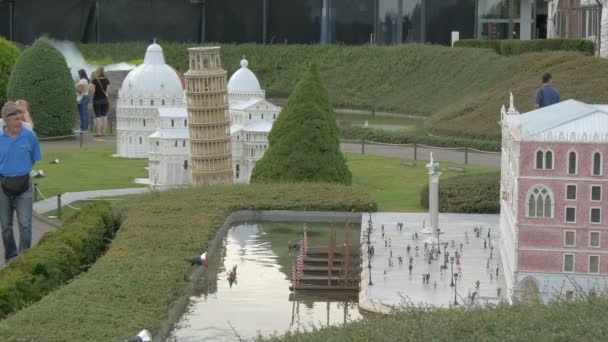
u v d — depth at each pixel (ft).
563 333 137.18
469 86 565.94
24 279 188.55
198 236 248.93
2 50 508.12
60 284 203.62
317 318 203.31
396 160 406.00
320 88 334.24
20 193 216.13
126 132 426.10
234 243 266.98
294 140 330.13
